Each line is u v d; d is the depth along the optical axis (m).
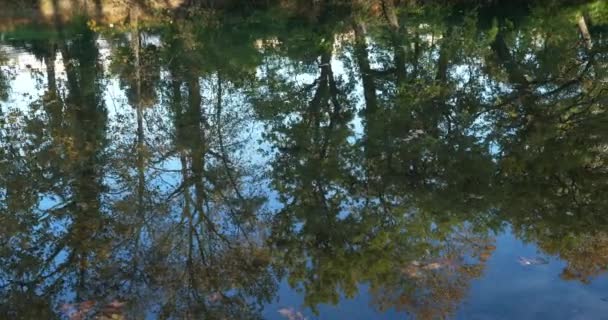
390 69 19.94
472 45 21.27
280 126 15.66
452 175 10.72
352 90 19.00
